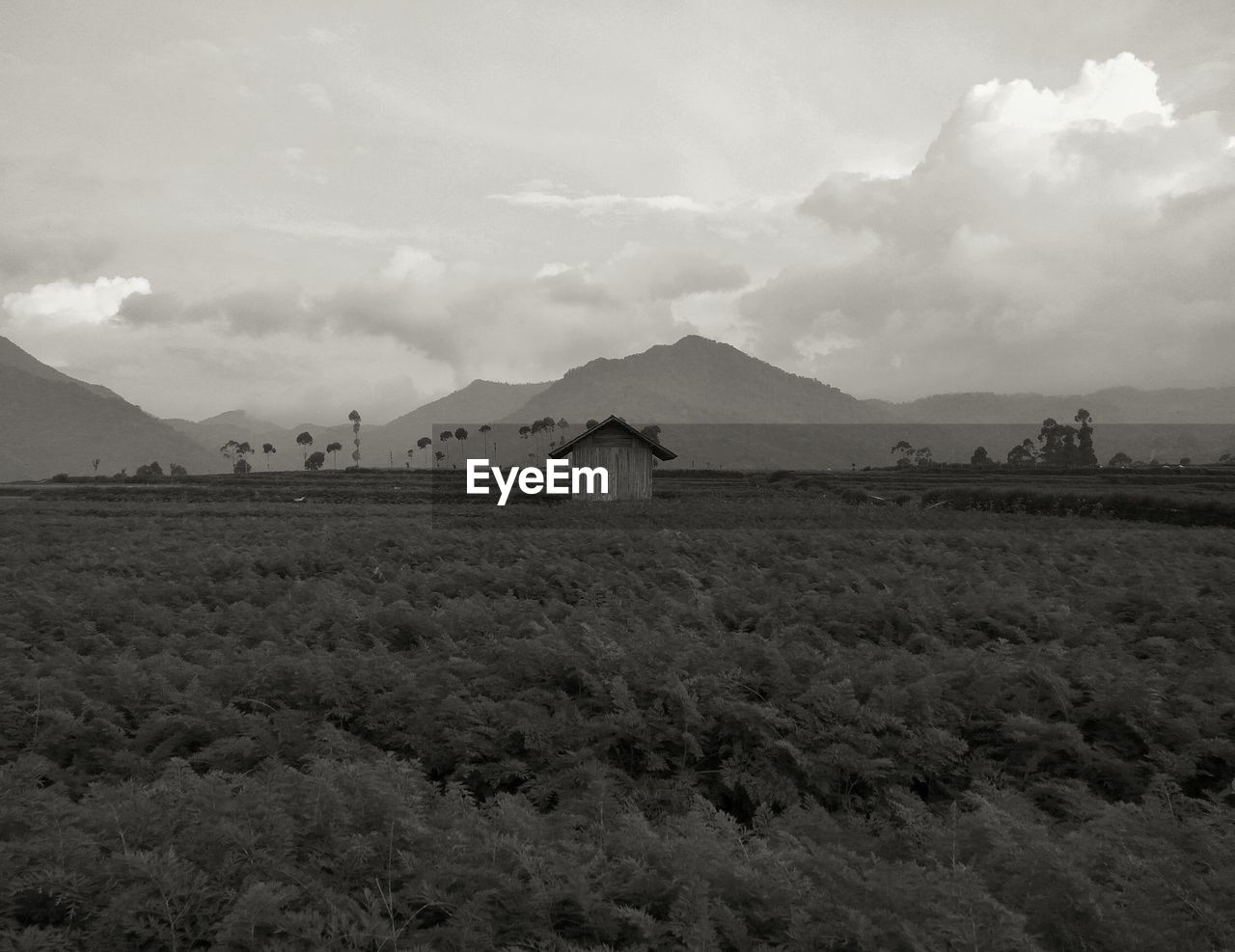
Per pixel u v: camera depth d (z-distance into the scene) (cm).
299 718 870
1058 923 453
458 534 2642
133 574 1992
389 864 513
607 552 2239
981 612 1353
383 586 1647
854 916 432
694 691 847
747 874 486
